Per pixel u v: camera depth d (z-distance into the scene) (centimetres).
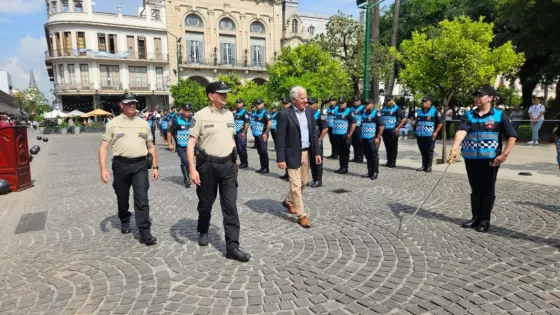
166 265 397
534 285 329
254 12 4859
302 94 532
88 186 854
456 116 1795
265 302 315
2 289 354
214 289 340
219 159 410
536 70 2008
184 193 754
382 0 1241
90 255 432
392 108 994
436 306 300
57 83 4156
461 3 2173
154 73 4462
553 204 583
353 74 1712
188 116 805
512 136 443
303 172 562
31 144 2189
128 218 506
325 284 343
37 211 643
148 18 4350
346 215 565
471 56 893
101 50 4169
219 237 482
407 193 696
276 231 500
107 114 3909
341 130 913
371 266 380
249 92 2625
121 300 325
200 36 4662
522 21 1461
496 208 573
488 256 395
